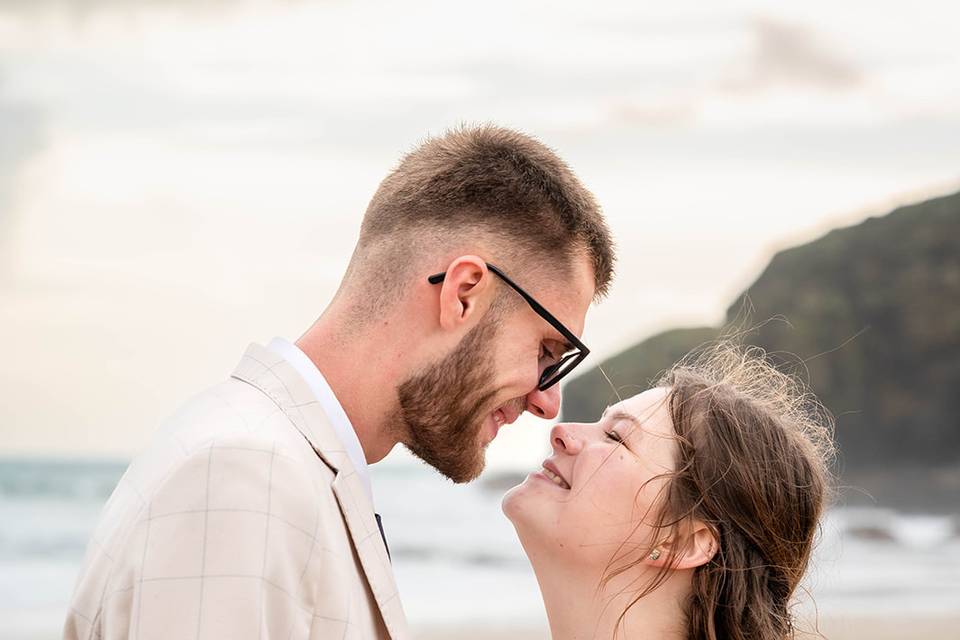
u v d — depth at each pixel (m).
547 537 2.99
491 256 2.38
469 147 2.46
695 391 3.15
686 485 3.00
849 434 49.81
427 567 19.09
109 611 1.89
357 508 2.16
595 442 3.07
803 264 52.03
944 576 17.81
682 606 3.00
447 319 2.33
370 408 2.35
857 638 10.30
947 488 47.72
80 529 24.97
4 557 20.25
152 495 1.91
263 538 1.90
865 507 46.88
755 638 2.95
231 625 1.83
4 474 39.06
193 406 2.12
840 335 50.53
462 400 2.37
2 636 11.59
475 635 10.94
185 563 1.85
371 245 2.40
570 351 2.53
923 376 49.62
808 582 3.51
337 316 2.37
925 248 50.81
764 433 3.12
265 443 1.98
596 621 2.96
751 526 3.01
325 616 1.99
